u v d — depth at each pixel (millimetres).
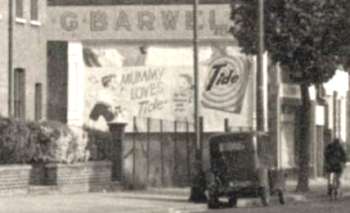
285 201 35312
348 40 38656
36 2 45125
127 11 52562
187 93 51031
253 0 39094
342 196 40344
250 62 50281
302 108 40406
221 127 50406
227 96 50500
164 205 30828
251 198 34375
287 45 38719
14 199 30703
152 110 51500
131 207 29375
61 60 48406
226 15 50938
